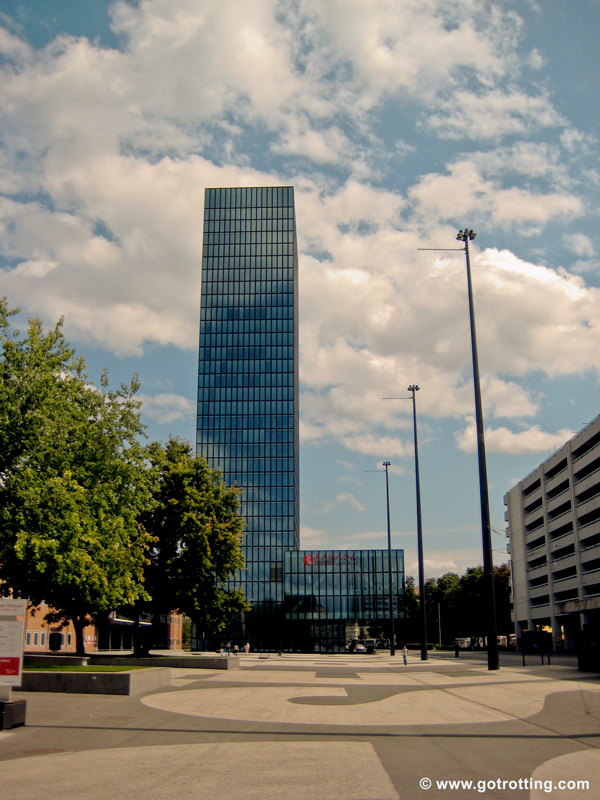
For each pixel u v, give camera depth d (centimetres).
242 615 13212
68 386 3212
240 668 3838
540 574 9431
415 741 1203
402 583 11231
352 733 1299
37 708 1666
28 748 1153
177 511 4409
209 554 4409
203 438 14400
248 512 13962
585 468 8019
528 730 1316
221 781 903
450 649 9962
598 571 7488
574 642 7719
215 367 14788
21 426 2678
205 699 1894
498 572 11638
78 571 2741
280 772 957
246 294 15200
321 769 976
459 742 1189
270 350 14850
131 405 3488
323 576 11288
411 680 2544
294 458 14650
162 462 4556
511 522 10912
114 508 3262
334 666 4056
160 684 2267
